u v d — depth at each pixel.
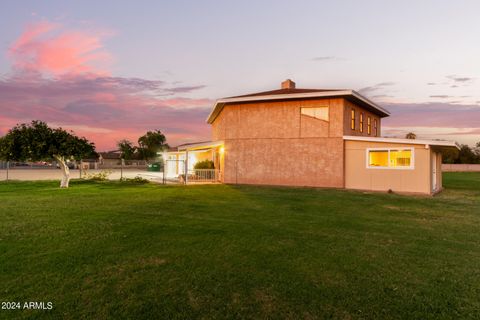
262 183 21.34
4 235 7.11
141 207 11.17
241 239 6.95
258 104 21.70
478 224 8.94
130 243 6.57
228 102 22.06
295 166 20.55
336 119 19.61
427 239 7.24
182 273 4.97
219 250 6.15
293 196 14.74
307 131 20.33
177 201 12.74
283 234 7.45
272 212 10.36
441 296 4.33
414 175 17.17
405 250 6.35
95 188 18.31
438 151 20.77
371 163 18.84
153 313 3.76
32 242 6.57
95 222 8.56
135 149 80.00
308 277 4.89
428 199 14.55
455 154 62.25
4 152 17.62
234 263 5.45
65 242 6.59
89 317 3.66
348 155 19.30
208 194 15.28
